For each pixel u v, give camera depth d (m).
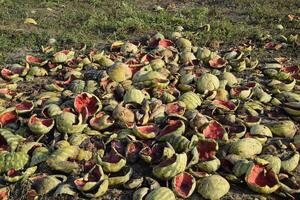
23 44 4.12
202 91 2.98
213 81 2.98
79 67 3.49
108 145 2.45
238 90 3.03
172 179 2.16
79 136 2.46
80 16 4.96
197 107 2.82
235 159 2.27
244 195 2.17
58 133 2.52
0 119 2.66
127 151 2.37
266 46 4.11
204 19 4.97
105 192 2.16
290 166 2.31
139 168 2.34
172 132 2.42
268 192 2.15
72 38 4.21
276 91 3.09
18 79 3.38
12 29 4.44
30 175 2.26
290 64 3.72
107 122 2.58
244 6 5.49
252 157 2.33
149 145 2.42
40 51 3.99
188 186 2.15
